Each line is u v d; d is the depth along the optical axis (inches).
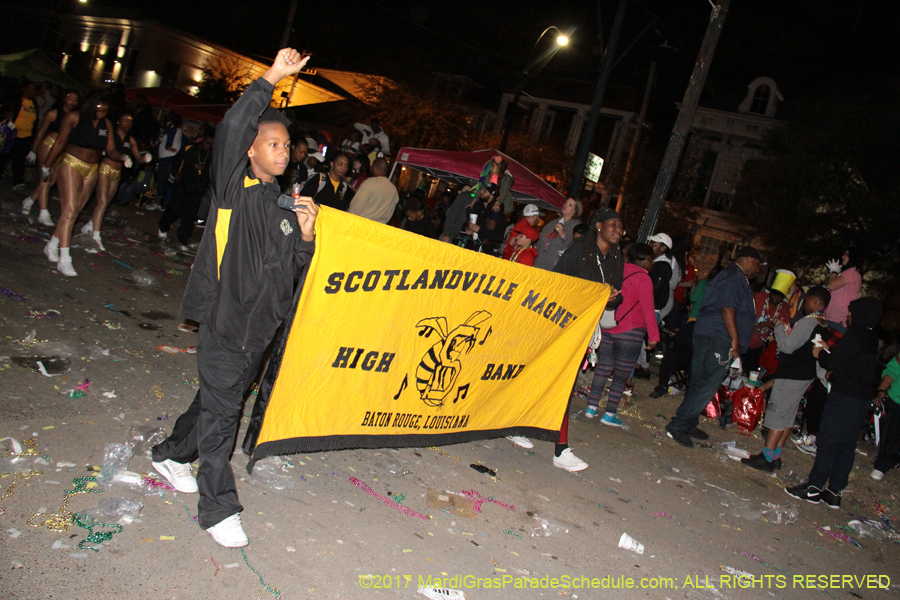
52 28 2113.7
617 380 282.8
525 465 211.8
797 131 928.3
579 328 206.1
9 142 451.8
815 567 191.9
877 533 233.1
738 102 1364.4
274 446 139.0
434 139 1208.2
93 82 1878.7
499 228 337.1
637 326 276.2
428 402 172.2
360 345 149.0
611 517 189.2
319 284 135.9
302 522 140.7
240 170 117.0
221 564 119.2
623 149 1456.7
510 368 192.2
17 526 113.7
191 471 144.9
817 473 252.2
